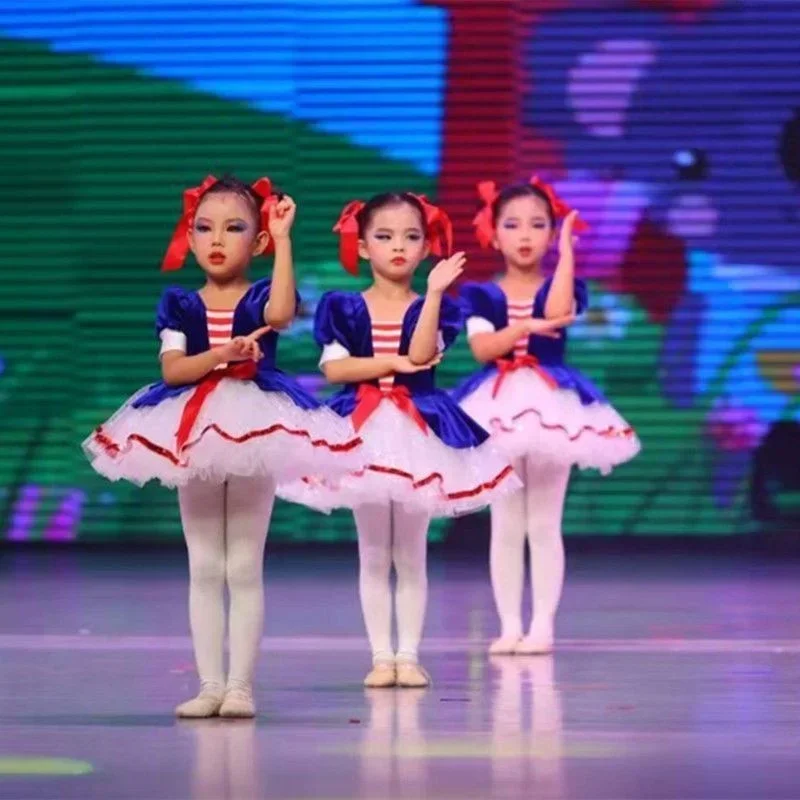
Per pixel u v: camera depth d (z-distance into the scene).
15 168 27.84
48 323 27.84
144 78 27.69
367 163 27.55
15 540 27.75
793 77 27.12
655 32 27.27
